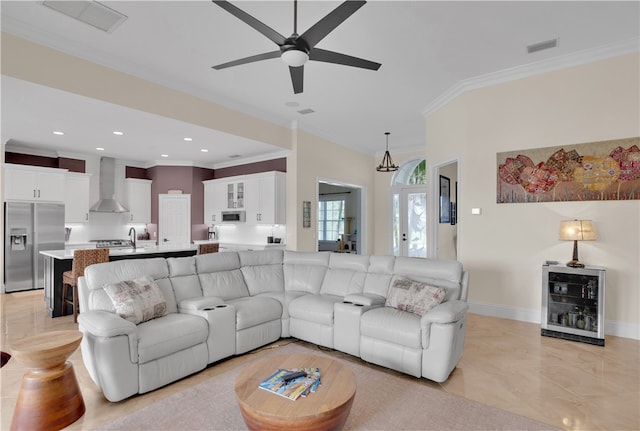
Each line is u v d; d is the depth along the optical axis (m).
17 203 5.93
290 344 3.67
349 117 6.21
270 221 6.71
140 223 8.09
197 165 8.09
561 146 4.06
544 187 4.16
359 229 8.71
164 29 3.38
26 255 6.03
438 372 2.70
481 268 4.59
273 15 3.15
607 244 3.83
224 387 2.68
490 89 4.51
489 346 3.51
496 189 4.48
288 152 6.71
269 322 3.63
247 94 5.13
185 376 2.85
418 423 2.21
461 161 4.77
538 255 4.20
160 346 2.65
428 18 3.21
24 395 2.14
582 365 3.06
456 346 2.82
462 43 3.67
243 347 3.33
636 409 2.37
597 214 3.88
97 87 3.89
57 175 6.46
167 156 7.39
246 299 3.79
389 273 3.82
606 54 3.79
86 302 2.94
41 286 6.17
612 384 2.71
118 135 5.58
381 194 8.66
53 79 3.54
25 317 4.48
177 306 3.39
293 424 1.71
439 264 3.52
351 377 2.14
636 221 3.69
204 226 8.21
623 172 3.74
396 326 2.93
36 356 2.11
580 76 3.95
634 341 3.62
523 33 3.48
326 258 4.41
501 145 4.44
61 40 3.54
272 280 4.35
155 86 4.45
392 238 8.45
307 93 5.07
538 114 4.19
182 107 4.77
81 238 7.28
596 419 2.25
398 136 7.47
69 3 2.97
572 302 3.85
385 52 3.85
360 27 3.35
